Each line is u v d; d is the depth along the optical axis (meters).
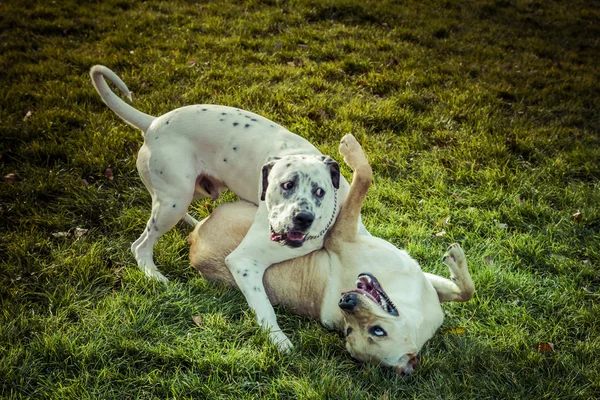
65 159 4.97
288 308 3.59
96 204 4.49
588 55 8.76
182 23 7.92
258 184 3.74
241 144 3.78
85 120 5.48
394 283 3.33
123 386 2.97
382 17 8.73
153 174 3.79
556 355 3.32
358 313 2.92
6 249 3.96
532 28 9.61
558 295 3.84
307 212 3.12
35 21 7.67
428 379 3.12
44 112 5.50
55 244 4.11
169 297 3.57
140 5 8.45
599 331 3.55
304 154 3.65
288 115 5.81
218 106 3.97
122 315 3.40
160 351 3.14
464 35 8.66
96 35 7.44
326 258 3.54
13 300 3.51
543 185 5.12
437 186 4.98
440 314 3.42
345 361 3.19
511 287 3.91
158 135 3.82
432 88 6.75
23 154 4.93
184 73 6.51
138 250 3.91
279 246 3.48
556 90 7.18
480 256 4.25
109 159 4.95
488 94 6.70
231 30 7.77
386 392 2.92
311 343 3.29
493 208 4.76
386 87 6.65
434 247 4.30
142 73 6.41
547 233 4.51
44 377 2.97
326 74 6.80
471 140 5.69
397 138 5.70
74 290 3.58
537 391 3.07
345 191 3.80
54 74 6.34
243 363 3.11
